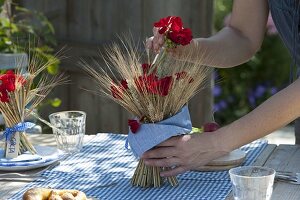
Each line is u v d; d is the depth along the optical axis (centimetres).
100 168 294
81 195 243
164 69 270
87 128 554
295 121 345
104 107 549
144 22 533
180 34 266
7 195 264
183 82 268
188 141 267
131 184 274
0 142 333
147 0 532
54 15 547
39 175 286
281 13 306
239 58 319
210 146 266
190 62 281
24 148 301
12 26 502
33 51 479
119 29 537
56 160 298
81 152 317
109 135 345
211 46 314
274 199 255
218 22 785
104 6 538
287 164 295
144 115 271
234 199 244
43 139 340
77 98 551
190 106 543
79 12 543
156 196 262
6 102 294
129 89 270
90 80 545
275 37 784
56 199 238
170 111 271
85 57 543
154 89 263
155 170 271
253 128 267
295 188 265
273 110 266
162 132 266
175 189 270
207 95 541
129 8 534
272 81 781
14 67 386
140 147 268
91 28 542
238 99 778
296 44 305
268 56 783
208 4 531
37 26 548
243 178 236
